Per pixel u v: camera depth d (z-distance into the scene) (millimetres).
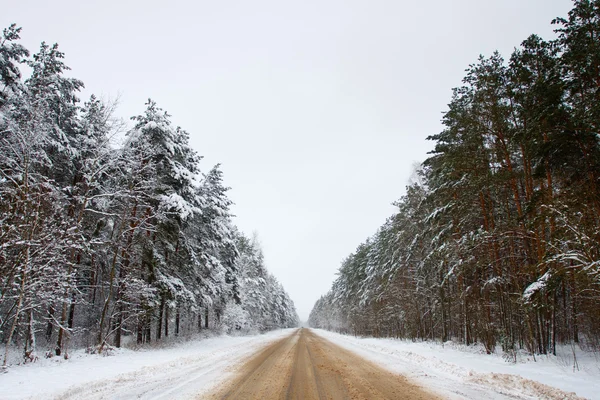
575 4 11805
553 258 11516
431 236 23438
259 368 11164
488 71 16250
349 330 60406
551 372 10453
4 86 14742
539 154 12750
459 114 17438
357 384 8547
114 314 15773
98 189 17641
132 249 17094
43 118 13922
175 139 19031
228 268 29875
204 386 8070
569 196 12180
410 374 10195
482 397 7211
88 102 18297
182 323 29234
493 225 17703
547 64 13375
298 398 6996
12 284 11125
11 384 8055
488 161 16484
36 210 11602
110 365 11508
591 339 16953
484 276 19516
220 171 27641
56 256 12117
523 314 16297
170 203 17078
